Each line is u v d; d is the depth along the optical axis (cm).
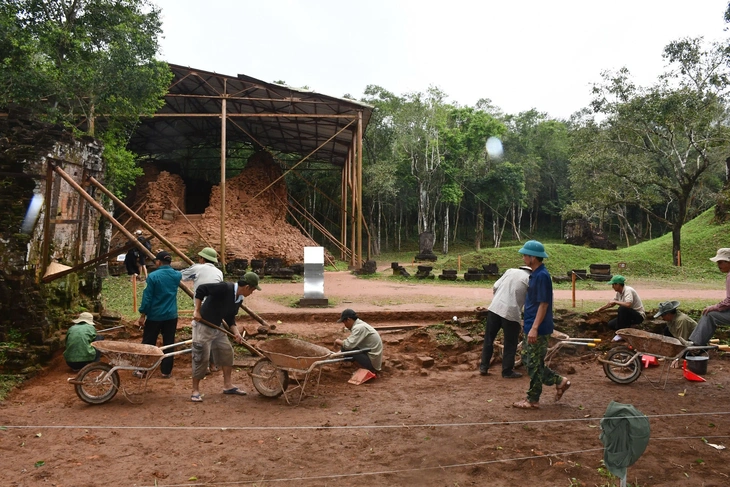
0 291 838
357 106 2680
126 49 1894
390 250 5847
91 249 1113
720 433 556
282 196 3488
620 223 5719
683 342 791
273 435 554
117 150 2291
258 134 3731
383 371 858
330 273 2606
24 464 475
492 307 830
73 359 785
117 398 695
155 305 789
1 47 1727
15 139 904
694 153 4175
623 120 2930
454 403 680
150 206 2947
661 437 540
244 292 714
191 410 647
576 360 938
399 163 5166
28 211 891
